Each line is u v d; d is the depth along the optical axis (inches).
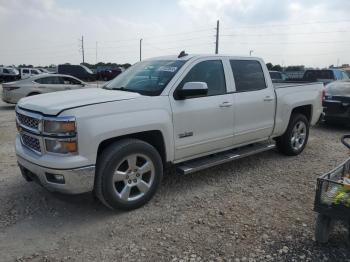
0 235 148.0
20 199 182.7
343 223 155.1
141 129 164.9
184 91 177.3
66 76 639.1
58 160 147.5
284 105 245.3
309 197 188.1
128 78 202.8
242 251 135.4
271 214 166.9
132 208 168.9
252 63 228.5
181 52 206.4
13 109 585.6
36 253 135.3
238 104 210.8
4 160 253.0
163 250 136.4
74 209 171.9
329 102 382.9
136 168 167.2
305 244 140.2
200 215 165.6
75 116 146.7
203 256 132.3
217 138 202.4
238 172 227.6
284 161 253.0
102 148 162.4
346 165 157.6
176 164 194.4
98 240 144.4
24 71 1512.1
